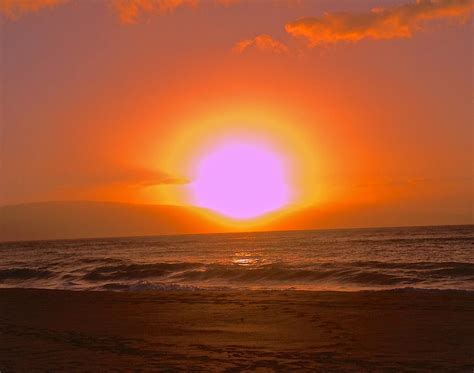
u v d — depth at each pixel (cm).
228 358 959
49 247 10881
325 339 1115
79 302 1884
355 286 2392
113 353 1027
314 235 14538
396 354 969
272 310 1549
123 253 7106
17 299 2039
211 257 5644
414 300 1669
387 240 8206
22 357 1017
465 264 2991
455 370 856
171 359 960
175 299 1888
